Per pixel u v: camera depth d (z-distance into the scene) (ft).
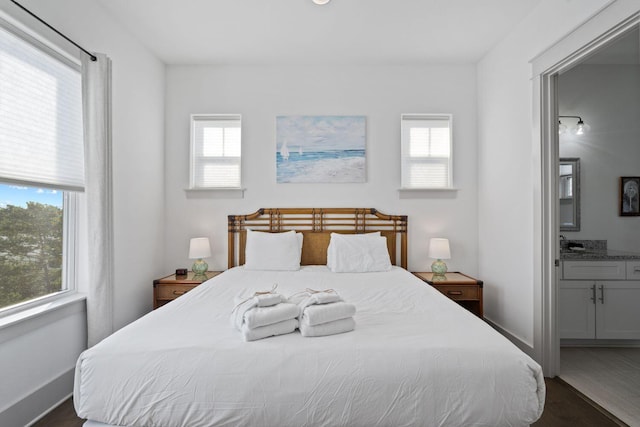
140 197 10.18
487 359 4.54
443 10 8.64
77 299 7.34
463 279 10.62
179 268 11.80
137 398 4.40
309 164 11.82
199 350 4.65
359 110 11.90
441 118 11.94
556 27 7.71
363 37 9.98
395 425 4.30
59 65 7.04
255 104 11.85
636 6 5.51
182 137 11.82
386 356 4.56
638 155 11.37
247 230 11.29
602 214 11.44
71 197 7.70
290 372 4.42
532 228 8.65
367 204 11.89
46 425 6.22
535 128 8.45
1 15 5.70
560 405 6.89
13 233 6.34
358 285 8.52
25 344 6.15
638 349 9.66
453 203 11.89
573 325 9.59
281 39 10.09
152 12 8.63
